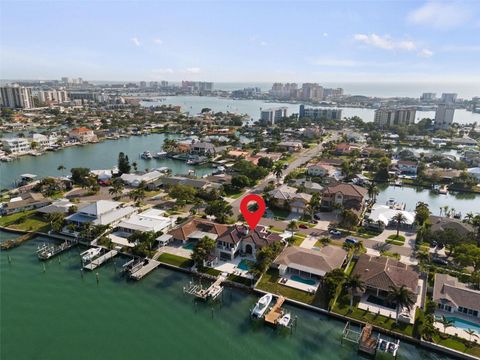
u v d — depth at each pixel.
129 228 112.69
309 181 160.88
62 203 133.62
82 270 95.00
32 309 80.25
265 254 91.88
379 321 74.31
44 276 93.06
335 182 157.00
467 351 66.56
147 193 155.88
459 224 112.56
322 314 78.25
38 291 86.75
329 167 194.88
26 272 94.75
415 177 189.38
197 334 73.25
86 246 108.50
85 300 83.56
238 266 95.62
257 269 88.81
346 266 94.75
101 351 68.38
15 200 137.12
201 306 81.69
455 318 75.19
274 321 74.44
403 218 117.75
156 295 85.50
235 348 69.75
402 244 107.94
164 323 76.31
